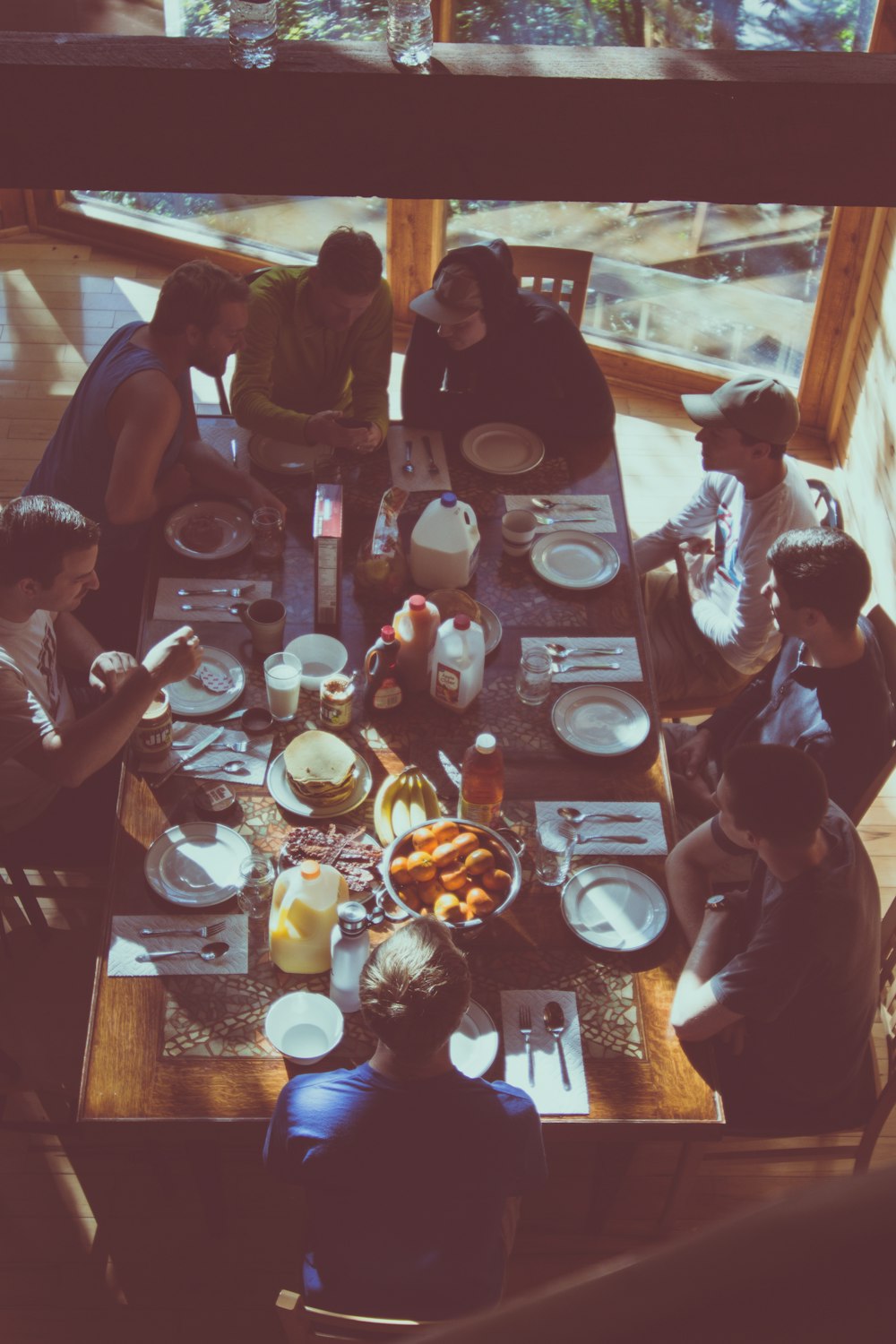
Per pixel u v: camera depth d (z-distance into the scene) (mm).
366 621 2861
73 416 3031
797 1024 2213
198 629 2824
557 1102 2049
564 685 2750
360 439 3207
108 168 2178
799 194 2150
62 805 2764
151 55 2061
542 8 4211
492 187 2162
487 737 2314
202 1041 2096
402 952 1759
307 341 3371
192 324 2936
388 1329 1585
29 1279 2604
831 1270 150
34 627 2639
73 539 2391
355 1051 2090
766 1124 2342
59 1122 2420
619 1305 163
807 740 2615
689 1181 2455
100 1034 2100
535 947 2258
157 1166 2631
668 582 3467
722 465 3068
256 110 2084
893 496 4039
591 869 2379
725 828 2281
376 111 2082
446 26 4312
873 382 4305
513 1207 2064
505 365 3391
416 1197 1786
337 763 2467
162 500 3082
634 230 4672
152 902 2299
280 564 3002
